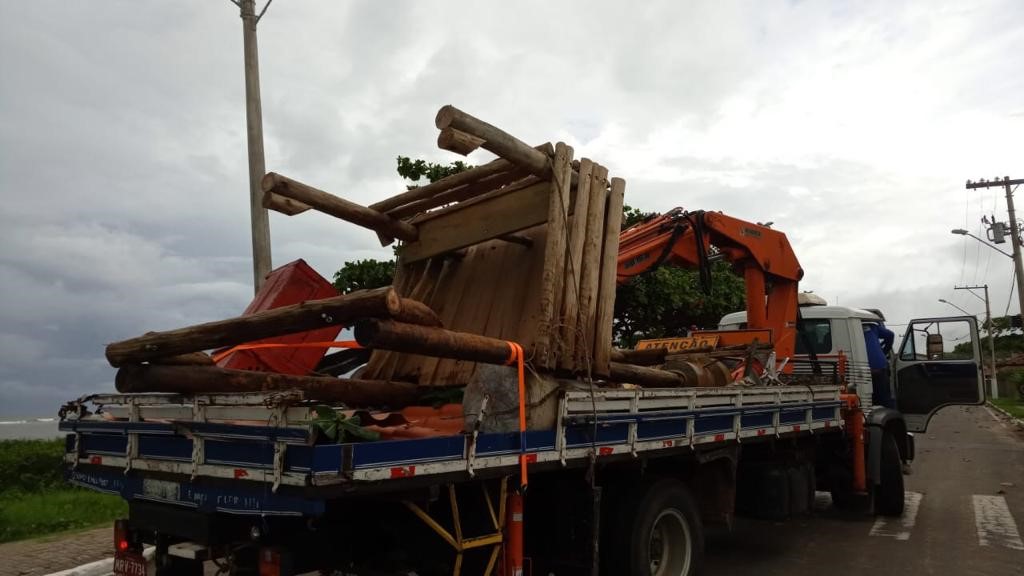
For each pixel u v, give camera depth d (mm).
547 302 4559
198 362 4512
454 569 3676
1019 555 7395
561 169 4699
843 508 9742
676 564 5488
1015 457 16656
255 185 9977
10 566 6758
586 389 4414
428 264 6121
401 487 3209
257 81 10109
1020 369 54750
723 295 18453
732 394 6012
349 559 3699
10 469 10797
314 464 2895
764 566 7090
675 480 5523
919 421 10594
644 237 8164
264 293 6309
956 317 10477
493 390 4039
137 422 3908
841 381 9102
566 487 4613
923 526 8930
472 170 5242
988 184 32781
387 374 5875
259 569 3371
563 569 4566
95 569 6656
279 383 4746
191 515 3604
